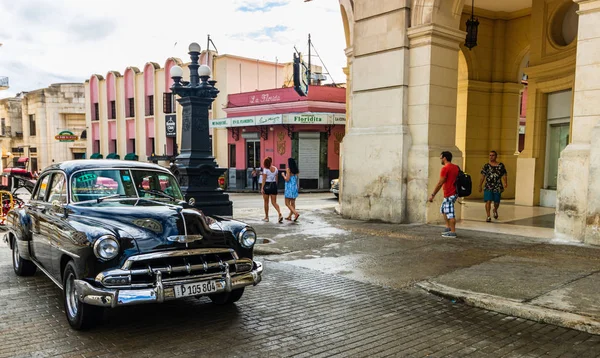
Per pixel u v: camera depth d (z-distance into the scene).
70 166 6.00
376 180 11.87
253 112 28.97
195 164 13.20
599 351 4.20
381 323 4.99
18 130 52.69
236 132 30.34
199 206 12.95
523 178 14.72
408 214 11.37
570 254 7.57
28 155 49.56
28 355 4.15
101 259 4.43
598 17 8.09
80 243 4.57
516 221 11.41
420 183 11.06
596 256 7.38
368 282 6.58
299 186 27.66
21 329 4.83
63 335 4.66
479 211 13.36
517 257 7.51
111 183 5.97
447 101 11.35
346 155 12.70
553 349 4.26
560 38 13.58
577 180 8.40
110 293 4.30
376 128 11.92
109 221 4.88
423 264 7.36
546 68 13.58
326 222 12.09
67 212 5.32
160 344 4.41
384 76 11.70
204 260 4.84
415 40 11.09
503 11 16.34
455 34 11.16
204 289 4.69
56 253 5.24
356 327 4.88
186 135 13.40
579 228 8.44
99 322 4.78
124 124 38.91
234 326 4.91
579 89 8.38
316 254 8.34
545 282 6.03
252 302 5.74
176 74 13.21
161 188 6.32
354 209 12.53
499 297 5.50
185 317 5.20
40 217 5.95
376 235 9.97
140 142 37.34
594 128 8.04
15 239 7.08
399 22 11.26
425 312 5.34
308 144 27.53
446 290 5.91
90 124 43.38
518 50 16.48
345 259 7.93
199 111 13.30
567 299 5.32
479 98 16.78
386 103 11.70
